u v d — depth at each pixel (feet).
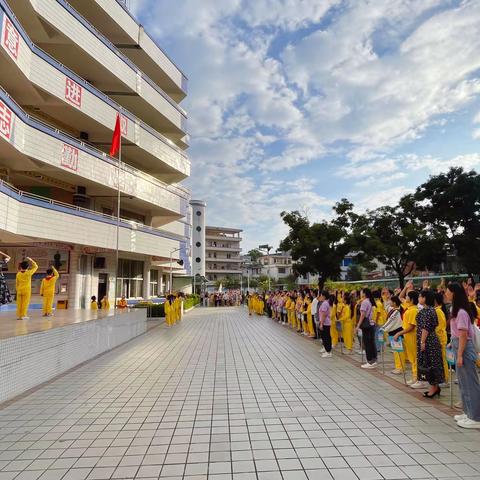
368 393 22.12
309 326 48.44
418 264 93.86
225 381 25.32
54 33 68.33
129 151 91.50
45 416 18.57
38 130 61.72
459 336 16.63
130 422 17.56
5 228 53.78
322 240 86.22
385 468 12.75
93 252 80.18
